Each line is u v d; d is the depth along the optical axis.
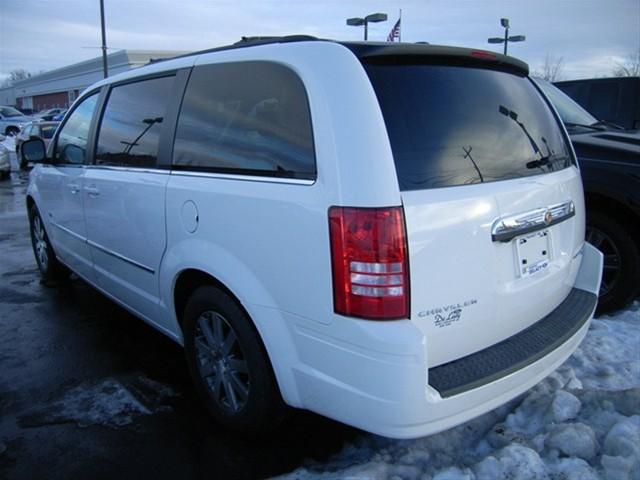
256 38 3.01
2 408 3.26
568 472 2.43
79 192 4.16
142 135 3.40
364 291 2.11
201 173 2.85
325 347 2.27
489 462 2.49
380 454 2.71
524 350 2.51
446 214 2.21
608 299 4.37
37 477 2.66
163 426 3.07
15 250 7.12
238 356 2.84
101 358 3.91
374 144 2.13
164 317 3.37
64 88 55.47
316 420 3.08
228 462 2.77
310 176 2.28
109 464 2.76
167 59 3.47
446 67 2.51
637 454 2.43
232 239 2.60
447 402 2.17
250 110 2.63
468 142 2.41
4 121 33.22
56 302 5.07
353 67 2.25
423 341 2.08
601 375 3.36
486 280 2.38
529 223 2.55
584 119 5.54
